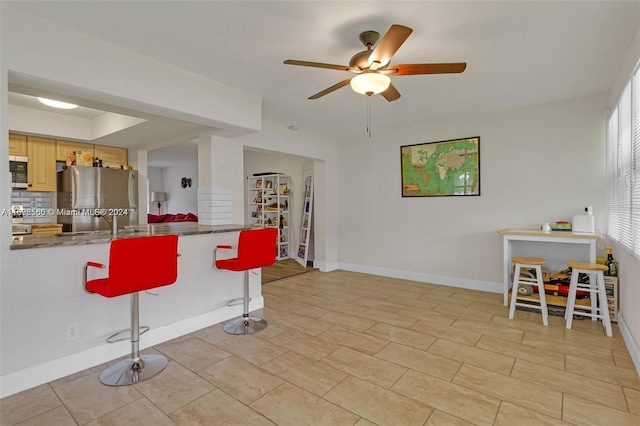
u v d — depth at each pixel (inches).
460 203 178.4
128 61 96.3
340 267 232.8
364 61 81.7
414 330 120.1
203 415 72.7
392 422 69.9
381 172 208.7
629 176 97.5
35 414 73.1
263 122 177.2
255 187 304.8
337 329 121.6
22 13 77.2
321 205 226.2
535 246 155.6
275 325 125.8
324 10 77.4
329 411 73.8
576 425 68.4
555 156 150.6
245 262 116.9
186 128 152.6
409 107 154.8
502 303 150.9
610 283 123.0
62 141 175.0
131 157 199.2
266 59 103.0
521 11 78.3
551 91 135.2
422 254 193.3
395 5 75.5
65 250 89.0
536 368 91.8
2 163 76.9
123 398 79.2
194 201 346.9
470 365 94.0
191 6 75.6
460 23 83.4
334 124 185.3
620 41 92.5
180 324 116.6
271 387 83.6
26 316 82.5
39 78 80.4
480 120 169.8
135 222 189.8
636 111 89.0
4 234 79.0
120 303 100.4
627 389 81.2
